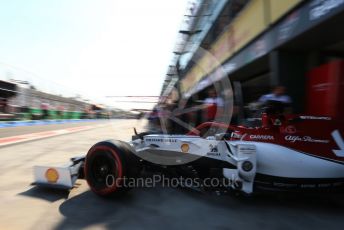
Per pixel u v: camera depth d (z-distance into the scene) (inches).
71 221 120.4
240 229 117.0
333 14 189.3
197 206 139.8
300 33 229.5
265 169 141.1
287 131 146.2
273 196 154.6
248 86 454.6
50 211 130.3
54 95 1136.8
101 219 123.1
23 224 116.8
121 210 133.1
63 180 154.0
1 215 125.0
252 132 152.4
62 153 279.1
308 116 147.3
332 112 227.8
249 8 331.3
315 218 129.1
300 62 277.7
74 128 645.9
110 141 146.8
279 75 273.9
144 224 119.4
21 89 815.7
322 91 242.1
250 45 333.7
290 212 135.1
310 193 140.9
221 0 415.5
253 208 138.8
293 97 275.7
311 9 215.0
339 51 283.9
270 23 277.9
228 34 403.5
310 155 140.5
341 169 136.4
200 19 425.1
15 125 676.1
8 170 203.3
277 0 263.3
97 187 146.9
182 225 119.3
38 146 322.0
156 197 150.9
